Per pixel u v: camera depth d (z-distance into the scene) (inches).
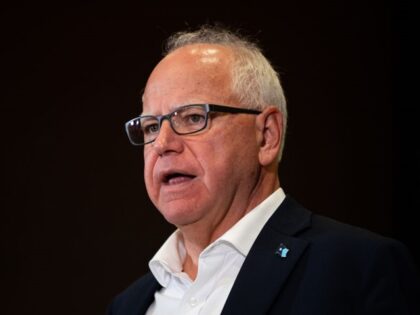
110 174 362.6
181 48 153.9
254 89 149.8
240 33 354.9
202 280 142.1
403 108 325.4
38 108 368.8
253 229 143.3
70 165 364.5
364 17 340.5
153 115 148.6
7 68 370.9
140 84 367.6
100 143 365.4
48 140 366.6
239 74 149.0
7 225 360.8
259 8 355.6
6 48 372.2
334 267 130.3
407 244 316.5
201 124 143.9
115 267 356.2
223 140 143.5
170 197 144.3
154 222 357.4
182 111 144.6
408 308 125.0
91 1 374.3
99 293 354.3
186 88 145.6
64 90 369.7
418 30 317.7
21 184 363.9
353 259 131.3
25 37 373.1
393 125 330.6
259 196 150.0
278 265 134.1
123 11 372.2
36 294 355.9
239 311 129.0
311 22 348.8
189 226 146.9
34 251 358.9
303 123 343.3
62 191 362.6
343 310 125.3
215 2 362.6
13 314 354.0
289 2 352.5
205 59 148.7
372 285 127.0
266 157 149.9
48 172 364.5
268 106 151.5
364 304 125.6
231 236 141.1
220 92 145.9
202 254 142.2
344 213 334.3
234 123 145.3
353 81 340.2
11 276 357.1
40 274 357.1
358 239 134.6
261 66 154.4
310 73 346.0
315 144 341.1
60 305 354.6
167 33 367.2
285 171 341.7
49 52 372.2
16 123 367.6
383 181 330.6
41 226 360.5
